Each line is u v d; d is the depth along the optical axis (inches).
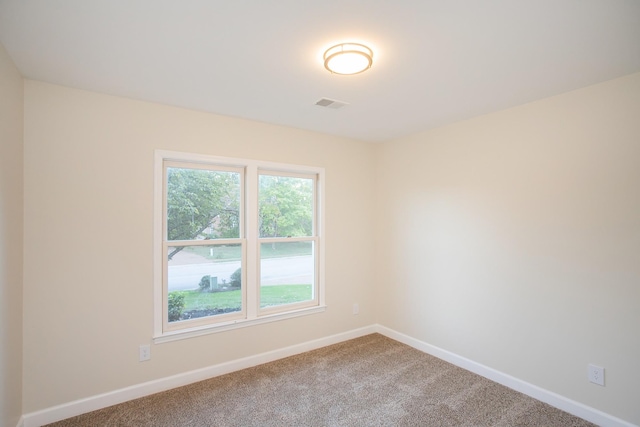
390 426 89.2
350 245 155.1
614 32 65.3
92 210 96.6
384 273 159.8
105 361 98.0
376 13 59.4
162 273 109.3
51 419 89.9
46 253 90.0
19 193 84.0
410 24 62.8
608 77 86.7
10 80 76.9
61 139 92.4
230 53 74.4
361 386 110.0
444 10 58.3
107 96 99.1
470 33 65.9
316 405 98.9
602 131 89.7
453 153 128.6
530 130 105.2
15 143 80.9
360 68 76.1
